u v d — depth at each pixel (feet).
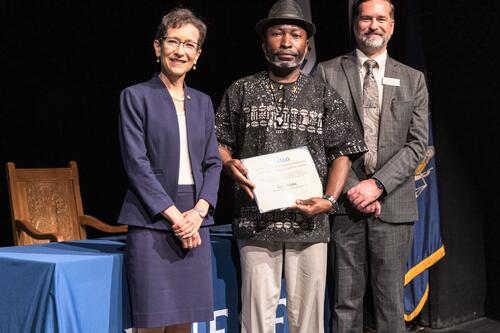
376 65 8.93
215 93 14.35
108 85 13.23
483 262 12.89
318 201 7.60
